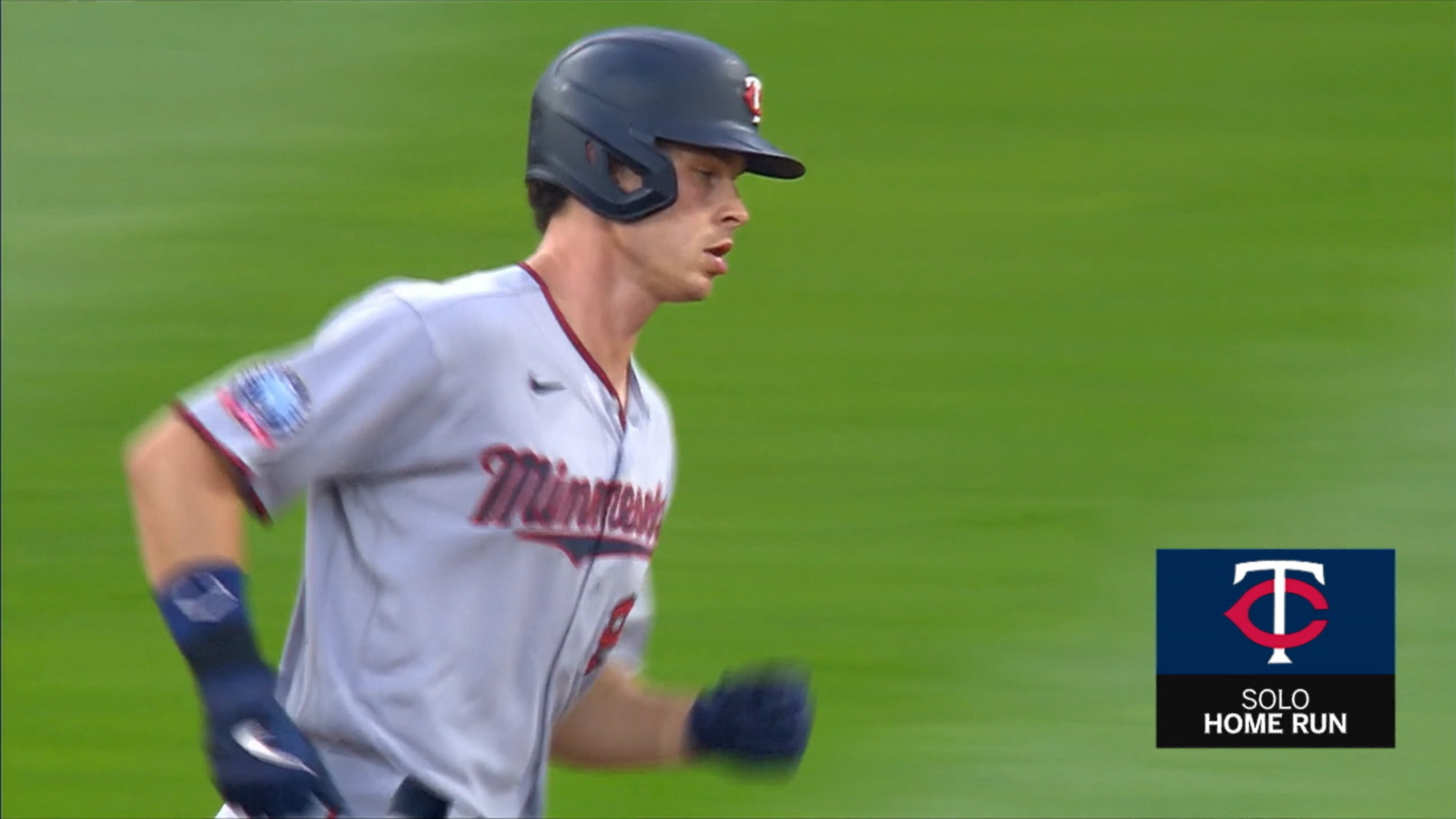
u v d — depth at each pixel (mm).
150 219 44375
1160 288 39344
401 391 10953
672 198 11547
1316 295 38656
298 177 46344
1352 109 48031
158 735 24859
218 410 10797
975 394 35094
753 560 29312
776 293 39406
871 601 27766
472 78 50500
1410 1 53312
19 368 37438
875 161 45906
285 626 27578
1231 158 45938
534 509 11297
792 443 33375
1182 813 22172
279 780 10367
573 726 13141
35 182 46750
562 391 11445
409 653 11273
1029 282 39906
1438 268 39625
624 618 12398
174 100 50469
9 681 26406
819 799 22391
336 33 53094
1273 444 32406
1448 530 29266
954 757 23281
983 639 26484
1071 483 31594
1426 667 25562
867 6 53594
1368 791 22703
